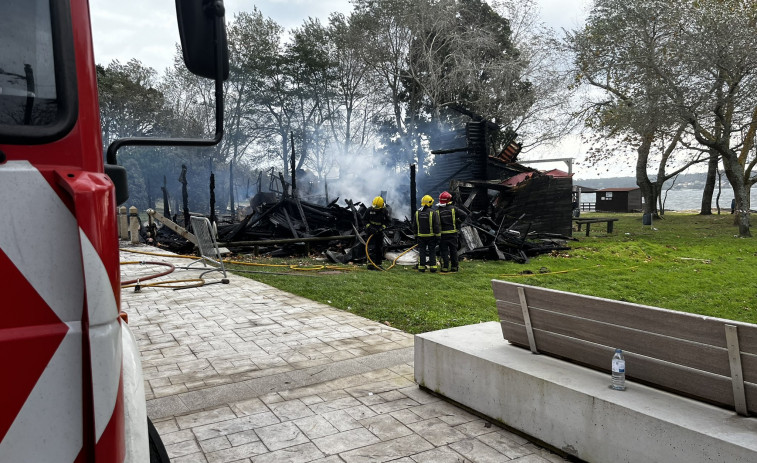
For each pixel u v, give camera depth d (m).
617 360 3.23
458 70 37.59
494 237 16.34
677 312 2.97
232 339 6.35
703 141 25.25
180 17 1.72
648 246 19.45
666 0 23.66
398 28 40.06
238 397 4.48
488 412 3.93
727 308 9.80
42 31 1.34
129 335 2.02
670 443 2.77
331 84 50.19
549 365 3.76
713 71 23.58
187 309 8.12
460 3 41.59
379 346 5.98
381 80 43.06
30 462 1.23
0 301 1.20
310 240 15.98
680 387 3.09
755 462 2.44
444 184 26.62
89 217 1.26
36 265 1.24
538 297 3.86
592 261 15.77
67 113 1.32
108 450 1.30
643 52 24.05
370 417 4.03
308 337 6.40
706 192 42.09
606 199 57.94
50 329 1.25
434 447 3.54
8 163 1.24
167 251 16.41
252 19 48.44
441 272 13.20
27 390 1.23
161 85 50.72
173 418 4.06
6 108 1.26
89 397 1.29
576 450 3.27
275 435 3.74
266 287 10.17
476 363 4.01
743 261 16.53
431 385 4.47
